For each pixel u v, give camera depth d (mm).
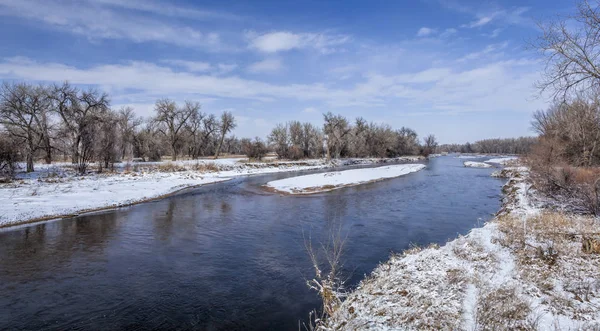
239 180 35844
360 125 79188
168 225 15664
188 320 7191
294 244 12500
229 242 12859
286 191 27109
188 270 10016
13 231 14484
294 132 72500
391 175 40125
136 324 7039
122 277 9508
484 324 4773
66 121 36812
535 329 4598
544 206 15273
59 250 11914
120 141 36219
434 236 13203
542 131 32125
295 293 8414
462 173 44344
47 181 27016
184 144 64438
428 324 5066
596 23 8578
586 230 9922
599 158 22812
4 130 34094
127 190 25172
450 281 6754
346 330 5434
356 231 14188
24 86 35812
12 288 8781
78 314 7457
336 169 52406
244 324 7004
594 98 10148
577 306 5453
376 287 7215
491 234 10516
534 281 6605
